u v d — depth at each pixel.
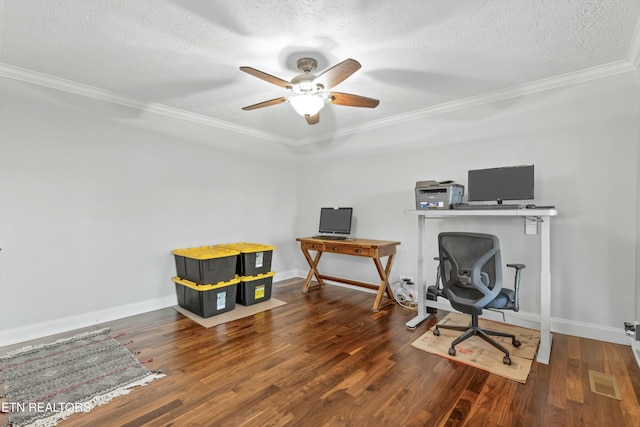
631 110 2.39
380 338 2.63
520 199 2.65
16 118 2.54
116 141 3.10
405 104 3.32
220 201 4.01
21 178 2.56
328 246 3.89
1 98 2.47
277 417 1.65
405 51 2.20
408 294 3.65
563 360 2.21
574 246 2.64
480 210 2.54
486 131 3.09
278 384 1.95
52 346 2.46
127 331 2.78
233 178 4.16
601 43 2.08
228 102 3.26
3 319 2.49
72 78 2.67
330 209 4.34
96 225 2.97
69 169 2.81
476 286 2.19
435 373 2.07
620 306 2.47
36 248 2.64
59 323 2.75
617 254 2.47
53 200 2.72
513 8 1.71
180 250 3.48
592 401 1.75
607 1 1.65
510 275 2.95
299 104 2.26
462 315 3.19
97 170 2.97
